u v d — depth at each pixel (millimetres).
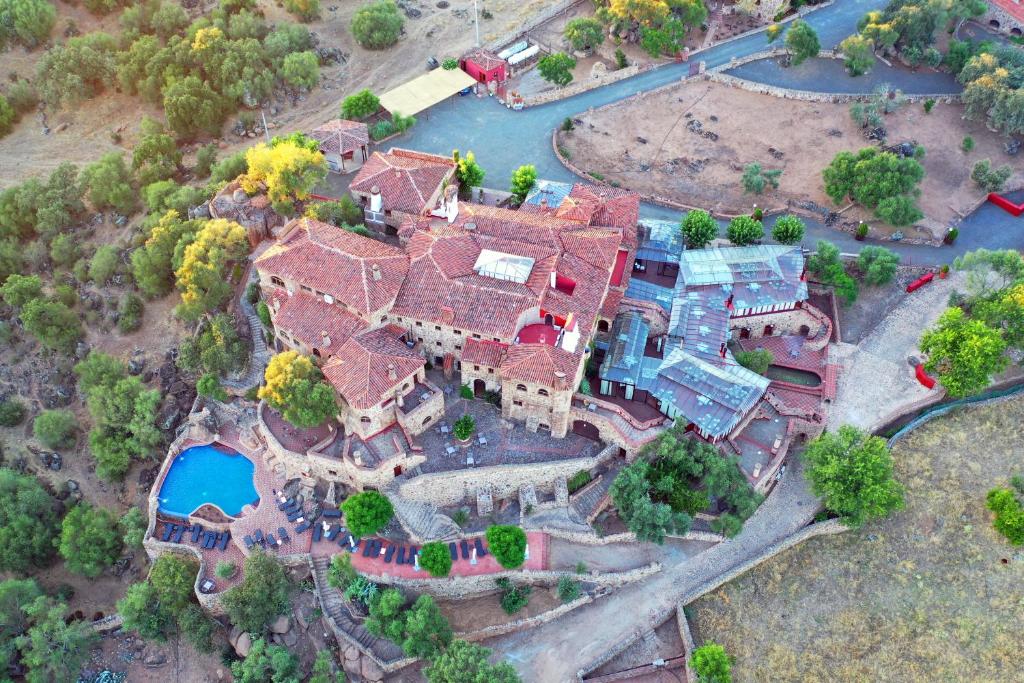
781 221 113625
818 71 145750
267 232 114125
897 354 105812
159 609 87375
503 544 83500
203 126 142250
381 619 81375
